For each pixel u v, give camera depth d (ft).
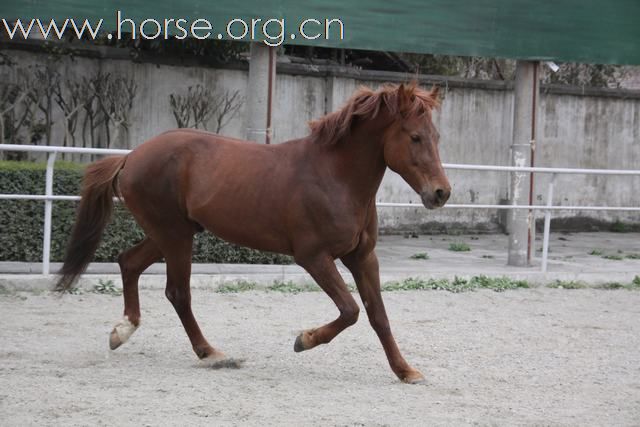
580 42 42.09
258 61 37.99
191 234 22.75
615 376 22.61
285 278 35.04
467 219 59.98
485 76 71.20
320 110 55.21
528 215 41.70
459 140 59.36
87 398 18.44
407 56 64.85
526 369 23.12
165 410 17.71
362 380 21.38
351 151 20.49
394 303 32.65
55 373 20.66
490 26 40.88
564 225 63.52
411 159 19.80
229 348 24.50
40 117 48.42
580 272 39.47
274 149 21.62
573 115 62.85
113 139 49.55
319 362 23.21
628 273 39.88
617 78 74.74
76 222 23.45
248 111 38.45
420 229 58.65
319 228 20.43
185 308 22.67
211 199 21.49
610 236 60.85
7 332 25.20
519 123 42.16
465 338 26.96
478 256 46.24
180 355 23.53
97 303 30.14
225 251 37.11
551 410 19.01
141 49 50.34
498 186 60.70
